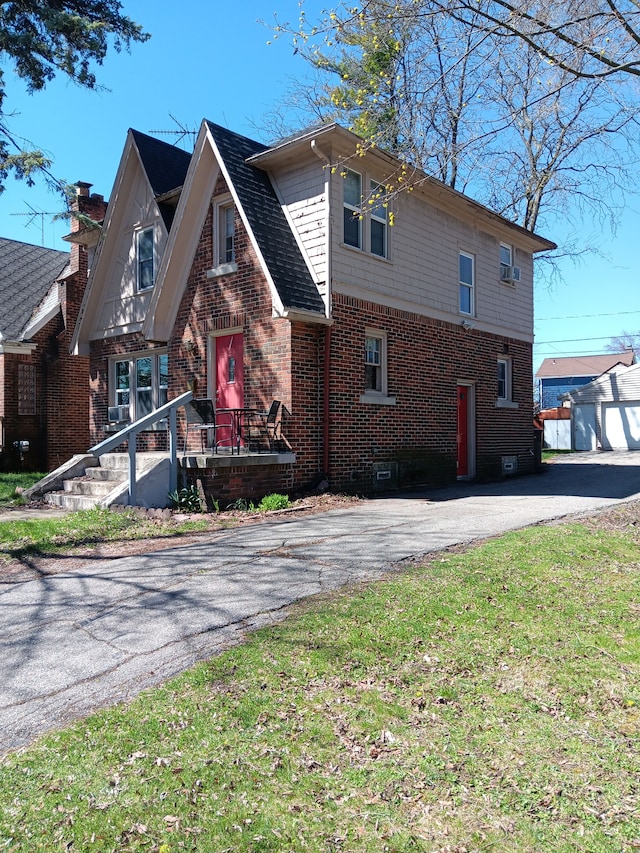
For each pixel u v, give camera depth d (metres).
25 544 7.23
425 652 3.91
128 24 13.27
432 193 13.16
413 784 2.68
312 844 2.32
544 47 7.34
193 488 9.52
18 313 17.86
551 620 4.44
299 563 5.94
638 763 2.84
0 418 16.80
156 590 5.33
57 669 3.85
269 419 10.67
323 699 3.35
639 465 18.88
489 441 15.42
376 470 11.78
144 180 14.24
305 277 10.76
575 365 54.09
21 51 12.35
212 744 2.94
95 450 8.73
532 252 17.66
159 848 2.30
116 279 15.02
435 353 13.52
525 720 3.19
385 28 7.65
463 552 6.19
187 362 12.38
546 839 2.36
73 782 2.69
